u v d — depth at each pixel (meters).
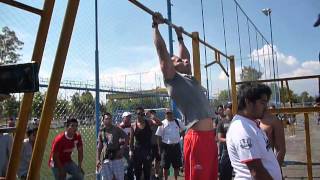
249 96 2.93
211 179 3.59
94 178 9.03
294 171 9.90
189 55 4.42
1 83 1.86
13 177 1.99
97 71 7.34
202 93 3.70
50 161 7.29
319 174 9.07
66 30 2.08
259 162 2.75
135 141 8.71
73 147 7.29
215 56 7.16
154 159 9.56
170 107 10.53
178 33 4.42
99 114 7.59
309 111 5.25
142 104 11.64
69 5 2.08
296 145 16.20
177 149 9.30
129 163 8.61
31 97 2.00
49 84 2.07
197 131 3.58
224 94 15.66
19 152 2.00
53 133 9.26
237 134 2.85
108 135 7.64
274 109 5.38
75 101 7.57
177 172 9.41
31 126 6.11
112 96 10.16
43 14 2.04
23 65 1.85
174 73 3.61
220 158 8.00
